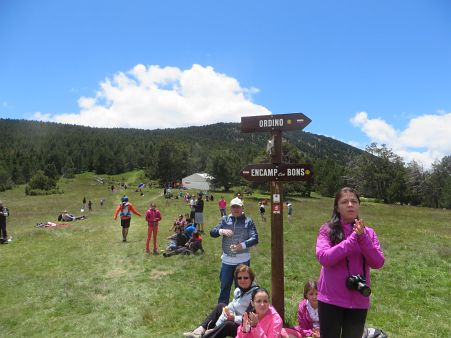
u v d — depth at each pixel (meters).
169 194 60.69
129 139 198.75
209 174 87.50
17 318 7.32
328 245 3.56
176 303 7.68
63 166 145.62
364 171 87.56
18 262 12.82
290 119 5.95
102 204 51.47
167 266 11.31
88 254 13.90
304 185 79.00
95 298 8.38
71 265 12.09
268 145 6.22
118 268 11.45
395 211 47.22
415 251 13.24
